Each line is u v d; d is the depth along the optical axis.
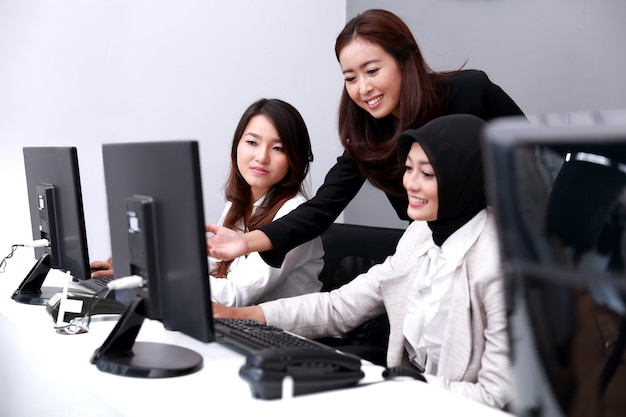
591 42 2.51
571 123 0.56
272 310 1.84
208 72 3.37
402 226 3.49
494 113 2.19
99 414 1.87
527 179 0.58
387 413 1.13
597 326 0.57
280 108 2.30
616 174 0.54
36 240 2.18
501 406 1.43
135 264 1.44
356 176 2.33
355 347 1.98
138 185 1.42
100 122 3.15
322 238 2.60
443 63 3.25
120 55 3.16
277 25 3.54
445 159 1.52
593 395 0.60
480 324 1.52
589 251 0.56
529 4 2.78
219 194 3.44
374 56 2.04
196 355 1.44
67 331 1.70
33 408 2.12
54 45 3.03
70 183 1.90
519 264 0.60
